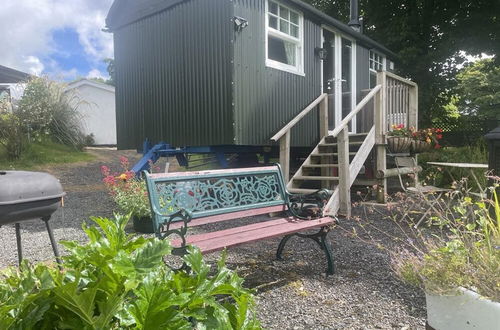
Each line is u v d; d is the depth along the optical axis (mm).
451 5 12531
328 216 3598
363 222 5203
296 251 3877
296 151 8516
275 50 7164
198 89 6582
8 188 2271
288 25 7152
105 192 8180
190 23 6676
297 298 2744
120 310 1045
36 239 4461
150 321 1064
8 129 11695
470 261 1815
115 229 1333
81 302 984
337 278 3127
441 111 13125
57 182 2594
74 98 16250
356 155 5895
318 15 7500
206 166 8727
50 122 14016
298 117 6316
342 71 8688
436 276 1736
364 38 8844
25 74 20781
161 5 7098
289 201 3766
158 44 7258
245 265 3467
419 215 5262
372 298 2727
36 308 1018
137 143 7844
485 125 12125
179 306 1160
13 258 3742
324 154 6598
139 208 4762
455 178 8242
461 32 12297
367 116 8539
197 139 6648
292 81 7254
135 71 7785
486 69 13117
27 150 12242
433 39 12961
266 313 2510
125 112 8062
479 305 1604
